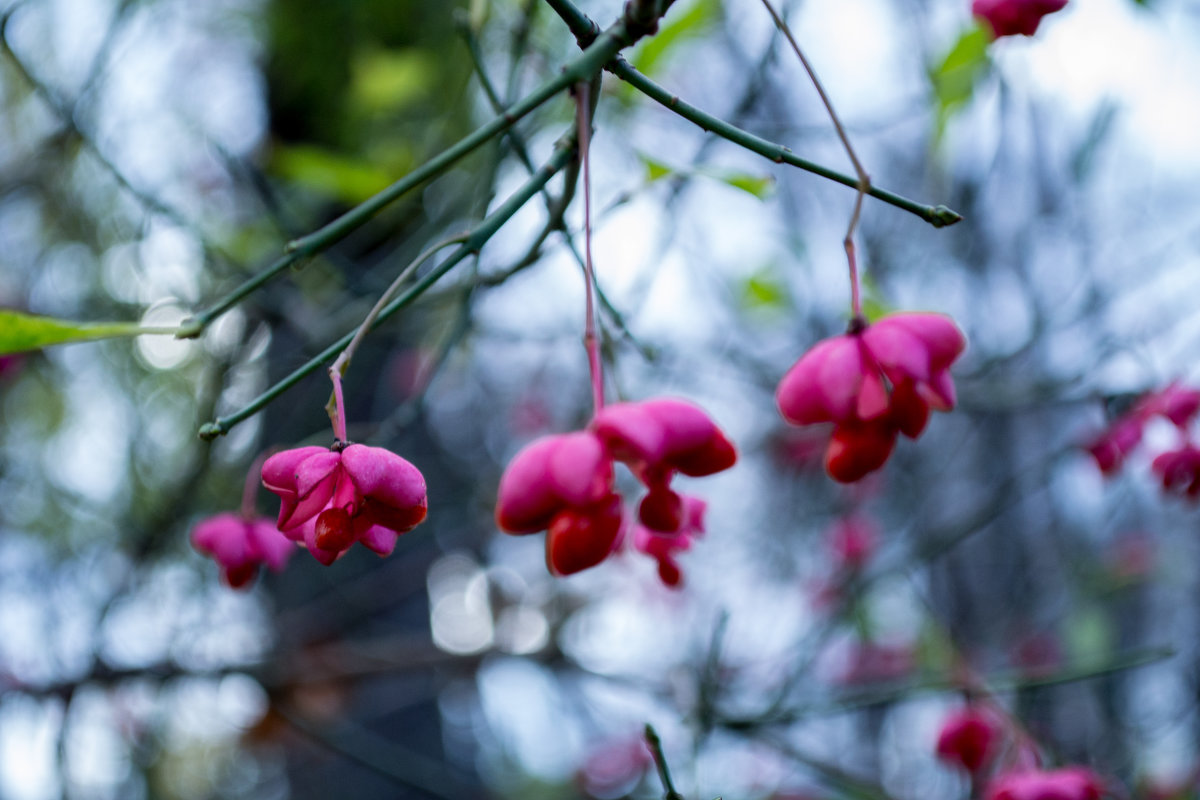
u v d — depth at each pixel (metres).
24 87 3.03
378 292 2.51
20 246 3.46
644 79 1.25
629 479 3.48
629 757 3.97
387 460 1.20
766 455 4.29
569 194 1.47
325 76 3.47
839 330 3.25
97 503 3.52
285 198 3.11
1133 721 3.47
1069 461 3.53
